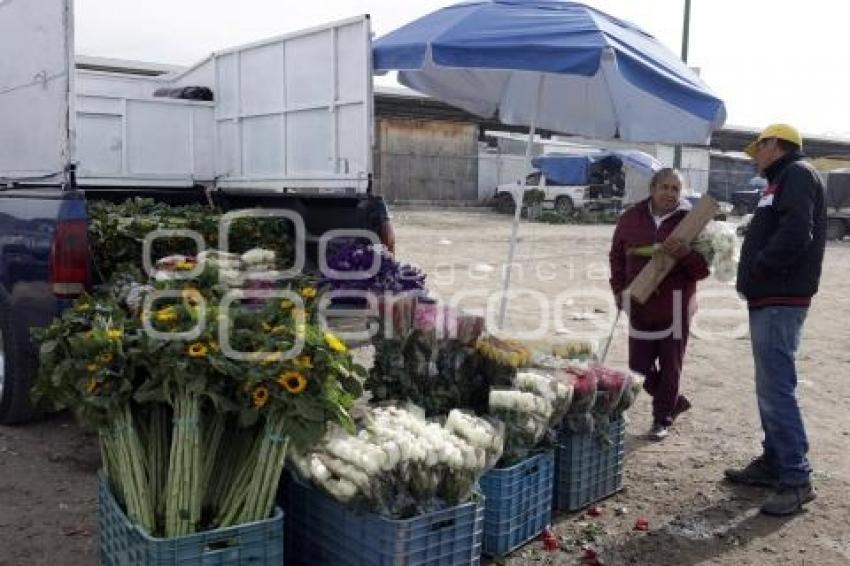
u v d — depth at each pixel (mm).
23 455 4938
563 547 4020
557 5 5148
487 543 3863
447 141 34406
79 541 3912
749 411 6383
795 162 4277
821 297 13219
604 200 30391
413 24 5398
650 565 3875
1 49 5785
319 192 6684
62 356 3271
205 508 3178
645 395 6684
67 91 4914
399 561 3148
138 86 8086
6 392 5207
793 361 4426
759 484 4809
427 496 3291
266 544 3094
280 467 3119
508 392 3865
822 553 4027
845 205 25938
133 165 7512
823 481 4918
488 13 5000
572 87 6395
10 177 5781
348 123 6367
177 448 3035
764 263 4250
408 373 4145
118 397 3037
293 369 3043
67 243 4789
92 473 4719
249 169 7543
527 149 6227
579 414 4289
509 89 6762
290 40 6895
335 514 3355
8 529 3998
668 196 5227
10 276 5113
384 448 3199
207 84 8016
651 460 5227
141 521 3086
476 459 3342
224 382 3084
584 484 4414
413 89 6652
